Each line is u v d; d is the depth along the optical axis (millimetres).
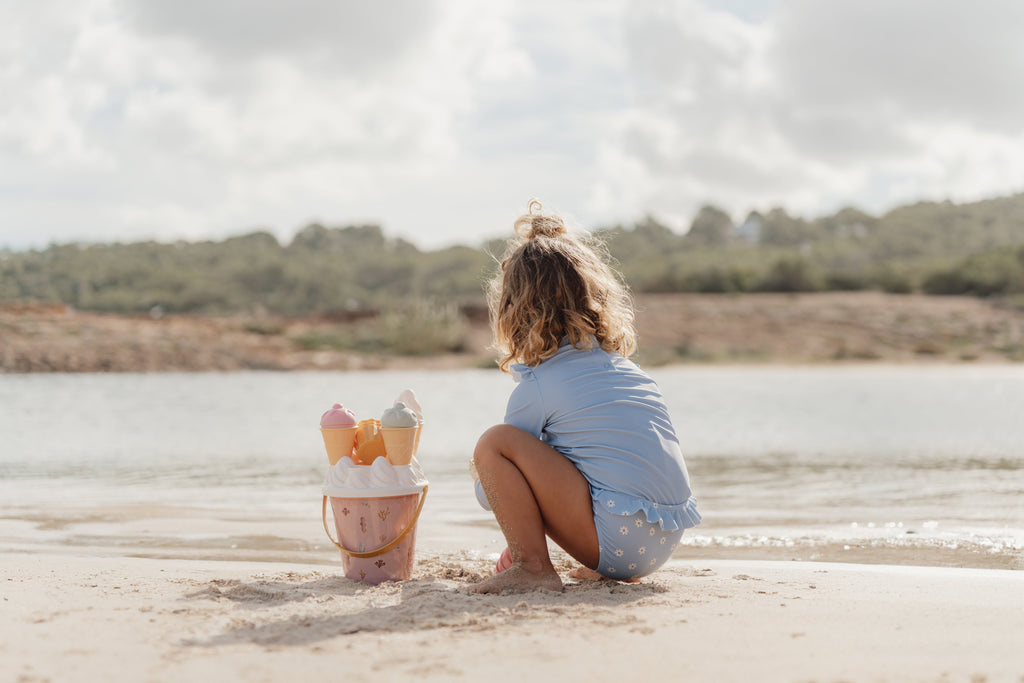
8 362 16766
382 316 22875
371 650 1604
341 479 2385
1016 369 17844
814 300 26516
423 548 3102
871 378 15297
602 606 1969
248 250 55062
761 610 1932
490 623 1795
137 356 17875
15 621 1811
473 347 21031
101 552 3041
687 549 3053
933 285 31375
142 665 1510
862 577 2408
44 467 5504
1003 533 3318
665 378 15484
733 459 5785
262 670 1486
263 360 18562
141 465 5594
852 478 4918
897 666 1506
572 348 2336
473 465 2344
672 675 1459
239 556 2971
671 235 76375
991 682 1420
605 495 2201
